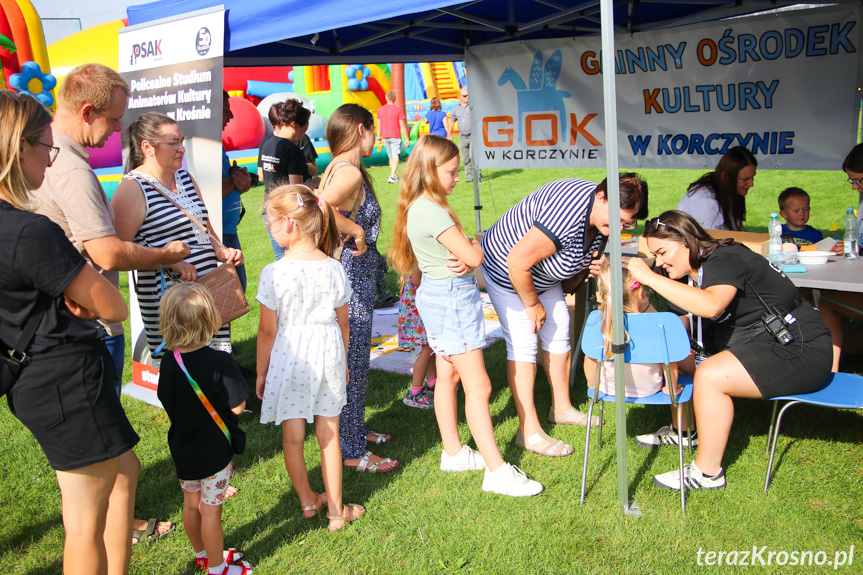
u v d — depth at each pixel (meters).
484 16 5.88
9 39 8.64
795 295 3.09
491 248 3.40
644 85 5.86
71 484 2.04
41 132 1.91
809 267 3.71
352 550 2.85
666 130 5.86
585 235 3.16
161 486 3.42
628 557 2.70
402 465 3.54
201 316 2.46
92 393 2.01
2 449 3.88
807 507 2.96
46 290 1.89
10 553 2.90
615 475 3.32
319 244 2.91
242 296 3.39
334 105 16.89
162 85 4.09
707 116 5.63
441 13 5.09
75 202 2.65
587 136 6.22
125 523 2.32
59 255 1.90
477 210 7.02
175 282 3.27
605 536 2.85
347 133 3.16
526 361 3.46
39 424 1.96
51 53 13.89
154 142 3.13
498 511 3.07
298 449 2.95
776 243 3.95
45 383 1.93
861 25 4.79
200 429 2.49
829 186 10.94
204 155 3.87
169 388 2.49
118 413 2.10
